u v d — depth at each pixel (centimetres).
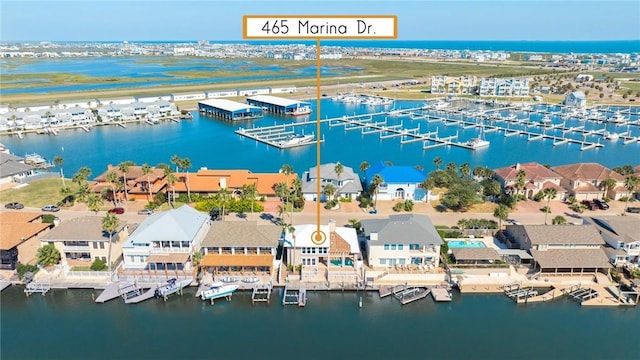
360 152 16575
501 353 5931
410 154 16262
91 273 7406
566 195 10850
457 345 6091
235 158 15850
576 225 7981
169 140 18500
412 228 7788
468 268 7588
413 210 10162
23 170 12375
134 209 10144
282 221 9481
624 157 15838
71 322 6562
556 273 7512
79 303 6988
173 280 7262
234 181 10994
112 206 10300
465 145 17075
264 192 10706
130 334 6300
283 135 19100
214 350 5994
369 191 10806
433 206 10412
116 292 7062
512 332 6353
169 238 7475
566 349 6003
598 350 5997
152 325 6488
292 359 5822
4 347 6016
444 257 7875
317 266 7669
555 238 7688
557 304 6944
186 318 6669
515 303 6975
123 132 19975
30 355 5875
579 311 6788
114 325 6500
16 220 8438
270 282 7269
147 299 7025
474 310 6831
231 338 6238
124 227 8231
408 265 7750
